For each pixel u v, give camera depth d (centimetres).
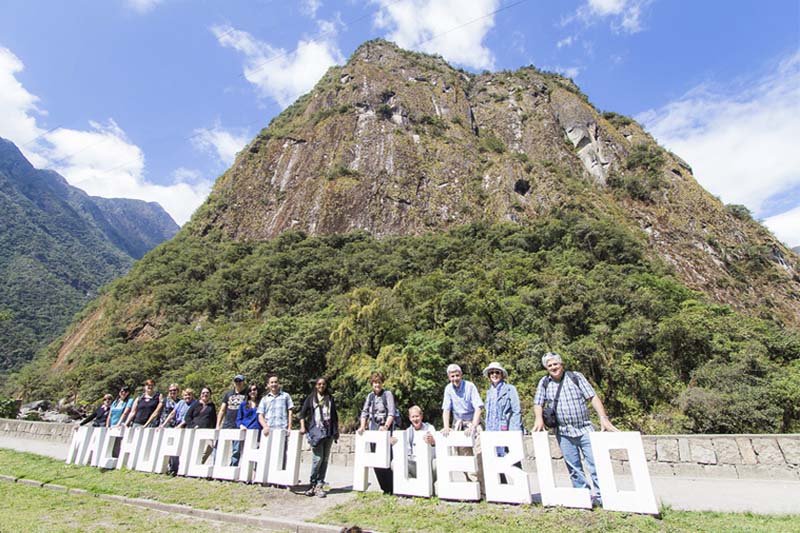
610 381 2583
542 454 539
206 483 762
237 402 874
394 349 2553
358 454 682
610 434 512
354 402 2523
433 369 2462
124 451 948
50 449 1325
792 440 794
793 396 1847
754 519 510
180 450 859
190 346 4728
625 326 3053
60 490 791
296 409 2727
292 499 656
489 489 555
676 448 879
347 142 8762
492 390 627
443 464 595
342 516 557
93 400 3962
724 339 2823
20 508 660
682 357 2747
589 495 499
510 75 11825
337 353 2812
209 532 537
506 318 3294
